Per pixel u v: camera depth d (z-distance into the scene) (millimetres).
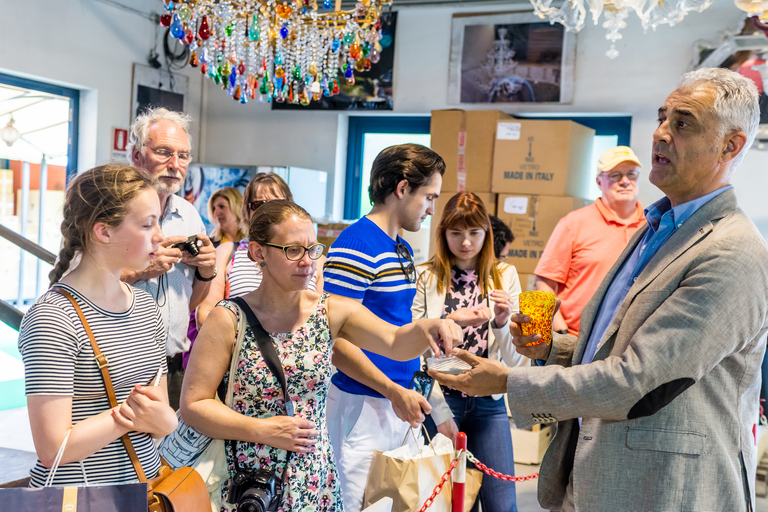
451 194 4617
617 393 1405
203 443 1532
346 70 3102
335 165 5812
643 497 1440
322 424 1636
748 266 1388
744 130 1472
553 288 3643
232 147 6156
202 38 2770
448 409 2395
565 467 1715
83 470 1345
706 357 1376
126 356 1409
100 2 5148
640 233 1725
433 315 2652
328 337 1613
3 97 5250
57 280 1477
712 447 1423
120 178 1397
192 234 2541
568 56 4980
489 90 5203
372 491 1943
